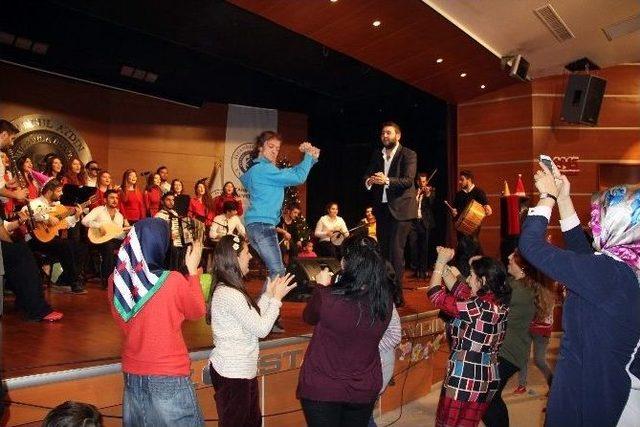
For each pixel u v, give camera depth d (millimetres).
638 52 7832
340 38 6773
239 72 9742
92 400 2959
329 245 8500
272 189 3740
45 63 8188
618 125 8500
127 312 2297
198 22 7574
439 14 6188
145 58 8672
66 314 4715
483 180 9016
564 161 8508
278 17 6199
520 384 5570
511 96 8797
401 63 7645
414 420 4703
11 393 2705
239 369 2721
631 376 1717
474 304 3125
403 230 4918
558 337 7871
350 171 13258
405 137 11914
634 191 1783
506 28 6707
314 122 12891
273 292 2773
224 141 11508
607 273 1721
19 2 6906
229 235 2855
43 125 9391
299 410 4023
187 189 11117
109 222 6594
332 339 2428
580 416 1753
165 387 2260
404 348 4965
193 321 4559
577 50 7543
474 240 6125
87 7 7031
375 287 2432
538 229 1909
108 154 10289
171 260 6484
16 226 4371
